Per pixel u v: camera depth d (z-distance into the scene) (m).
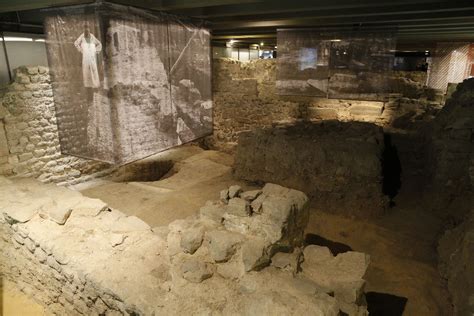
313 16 5.23
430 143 5.47
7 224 2.99
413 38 8.26
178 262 2.30
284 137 5.16
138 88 5.84
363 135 5.14
